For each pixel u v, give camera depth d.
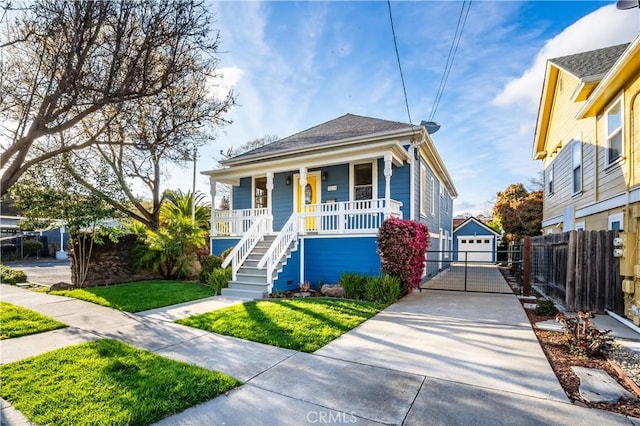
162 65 5.00
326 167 11.71
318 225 9.88
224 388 3.21
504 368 3.71
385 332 5.12
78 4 3.83
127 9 4.09
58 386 3.23
